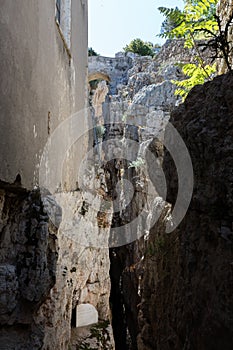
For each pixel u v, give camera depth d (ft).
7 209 9.17
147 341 16.94
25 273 9.39
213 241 8.51
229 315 7.19
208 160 8.44
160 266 15.60
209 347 8.11
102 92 53.06
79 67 20.56
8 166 8.04
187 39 17.04
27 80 9.40
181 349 10.93
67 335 15.57
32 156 9.98
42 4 11.06
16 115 8.52
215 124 8.47
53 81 12.87
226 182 7.54
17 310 9.25
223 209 7.89
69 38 16.44
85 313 20.94
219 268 7.85
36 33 10.28
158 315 15.20
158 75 40.09
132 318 29.30
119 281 37.19
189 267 9.91
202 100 9.73
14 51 8.28
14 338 9.12
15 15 8.32
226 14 13.34
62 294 13.44
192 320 9.52
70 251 16.24
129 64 56.54
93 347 18.35
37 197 9.96
